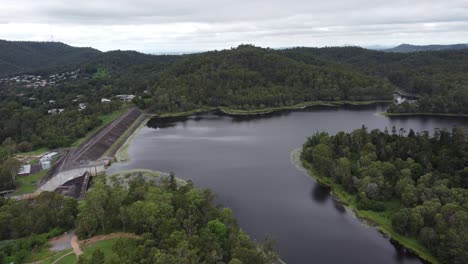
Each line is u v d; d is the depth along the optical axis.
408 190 157.88
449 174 168.25
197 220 130.62
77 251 118.56
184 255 99.00
